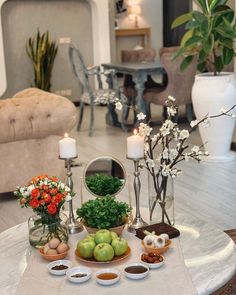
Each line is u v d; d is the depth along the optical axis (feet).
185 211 12.82
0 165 13.57
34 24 29.19
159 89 22.77
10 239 7.70
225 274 6.33
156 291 5.91
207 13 16.16
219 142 16.99
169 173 7.43
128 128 23.26
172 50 23.90
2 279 6.41
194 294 5.84
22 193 7.04
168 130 7.25
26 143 13.71
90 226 7.48
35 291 6.01
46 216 7.06
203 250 7.02
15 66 29.17
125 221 7.62
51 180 7.08
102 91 22.53
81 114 23.26
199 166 16.88
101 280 6.06
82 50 30.89
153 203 7.87
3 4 27.84
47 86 28.96
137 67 21.83
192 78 21.07
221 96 16.31
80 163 17.57
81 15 30.42
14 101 13.38
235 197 13.79
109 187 8.27
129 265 6.45
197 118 17.21
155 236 6.95
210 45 15.94
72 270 6.37
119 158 18.06
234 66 17.99
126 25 41.09
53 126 13.60
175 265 6.55
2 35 27.86
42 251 6.88
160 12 41.88
